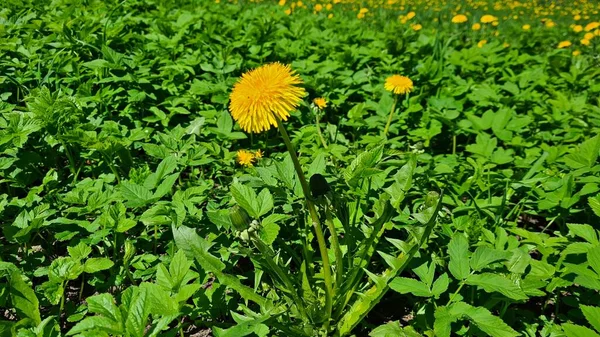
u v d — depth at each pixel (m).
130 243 0.37
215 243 0.38
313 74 0.80
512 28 1.59
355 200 0.44
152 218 0.38
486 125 0.60
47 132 0.51
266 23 0.95
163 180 0.42
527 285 0.32
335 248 0.32
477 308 0.29
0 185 0.51
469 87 0.75
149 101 0.67
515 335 0.27
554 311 0.41
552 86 0.80
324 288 0.34
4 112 0.52
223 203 0.44
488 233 0.39
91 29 0.78
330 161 0.53
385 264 0.42
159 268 0.31
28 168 0.50
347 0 2.19
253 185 0.41
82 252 0.35
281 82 0.28
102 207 0.42
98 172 0.53
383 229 0.37
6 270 0.34
